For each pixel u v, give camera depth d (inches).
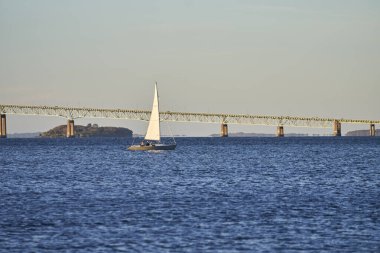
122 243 2989.7
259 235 3152.1
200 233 3193.9
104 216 3690.9
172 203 4242.1
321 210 3897.6
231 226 3368.6
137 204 4195.4
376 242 3002.0
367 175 6505.9
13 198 4571.9
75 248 2903.5
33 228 3329.2
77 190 5108.3
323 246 2933.1
